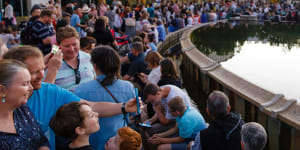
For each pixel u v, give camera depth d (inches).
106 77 91.5
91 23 393.1
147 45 282.7
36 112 74.4
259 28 820.0
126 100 94.5
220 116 111.3
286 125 197.8
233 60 452.4
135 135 83.2
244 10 1045.8
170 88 158.7
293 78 357.1
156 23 492.4
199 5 1015.6
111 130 92.5
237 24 887.7
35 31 170.2
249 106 242.4
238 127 108.7
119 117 94.3
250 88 247.6
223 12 1018.1
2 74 56.4
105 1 702.5
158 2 813.9
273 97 218.1
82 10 406.6
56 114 72.5
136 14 556.4
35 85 73.2
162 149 143.6
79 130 71.1
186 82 385.7
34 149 65.4
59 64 89.7
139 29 468.1
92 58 91.8
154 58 193.9
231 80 277.9
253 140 94.4
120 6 580.4
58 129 70.7
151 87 146.3
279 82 342.3
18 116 63.9
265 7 1092.5
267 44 597.9
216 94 113.3
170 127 163.5
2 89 56.8
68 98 82.1
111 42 248.7
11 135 59.6
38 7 233.5
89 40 165.8
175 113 140.5
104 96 91.1
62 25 313.3
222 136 107.6
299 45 586.9
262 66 418.9
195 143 115.3
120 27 477.7
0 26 295.7
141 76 203.9
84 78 110.6
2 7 515.2
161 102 161.2
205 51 520.7
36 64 71.2
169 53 556.4
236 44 593.0
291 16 975.0
